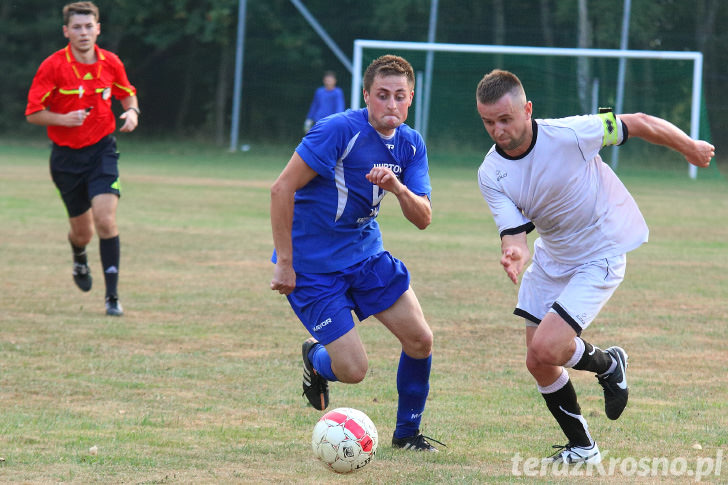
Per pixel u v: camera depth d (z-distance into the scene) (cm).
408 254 1703
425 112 4388
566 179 653
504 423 752
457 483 602
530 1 5044
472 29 5078
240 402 797
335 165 672
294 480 605
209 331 1074
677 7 4888
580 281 667
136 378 866
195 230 1955
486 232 2053
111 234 1154
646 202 2770
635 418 766
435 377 892
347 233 693
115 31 5281
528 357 659
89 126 1178
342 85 5200
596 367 678
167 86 5325
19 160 3791
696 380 891
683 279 1492
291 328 1099
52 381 845
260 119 5225
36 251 1639
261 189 2861
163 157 4294
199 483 594
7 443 669
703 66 4859
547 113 4588
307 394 740
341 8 5159
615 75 4659
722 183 3591
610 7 4756
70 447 664
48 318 1124
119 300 1238
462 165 4172
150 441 684
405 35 5122
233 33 5206
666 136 672
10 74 5234
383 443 700
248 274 1462
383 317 694
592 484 604
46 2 5341
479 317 1177
